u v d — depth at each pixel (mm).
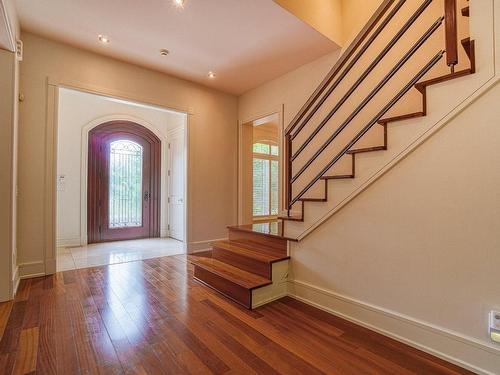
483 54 1504
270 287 2521
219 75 4191
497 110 1480
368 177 2029
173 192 5910
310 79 3770
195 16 2781
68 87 3295
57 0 2529
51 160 3154
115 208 5500
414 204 1806
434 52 2613
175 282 2998
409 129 1810
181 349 1727
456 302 1621
